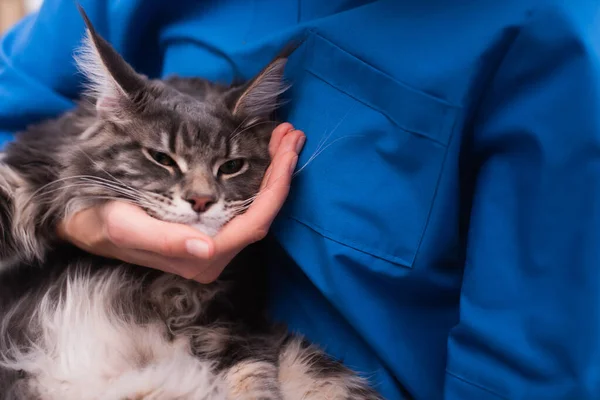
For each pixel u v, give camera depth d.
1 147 0.75
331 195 0.65
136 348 0.66
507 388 0.59
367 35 0.65
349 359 0.68
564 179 0.58
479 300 0.61
